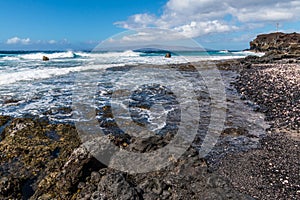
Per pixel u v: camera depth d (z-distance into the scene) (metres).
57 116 12.34
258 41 104.38
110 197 5.56
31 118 11.72
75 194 6.18
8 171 7.33
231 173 7.87
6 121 11.34
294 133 11.17
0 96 15.86
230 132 11.23
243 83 22.45
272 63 39.03
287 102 15.84
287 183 7.33
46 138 9.32
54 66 30.88
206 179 6.13
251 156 9.02
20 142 8.82
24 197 6.50
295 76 24.03
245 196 5.77
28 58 43.69
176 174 6.35
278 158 8.87
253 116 13.62
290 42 90.19
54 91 17.62
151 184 6.11
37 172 7.38
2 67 29.23
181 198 5.86
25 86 19.09
